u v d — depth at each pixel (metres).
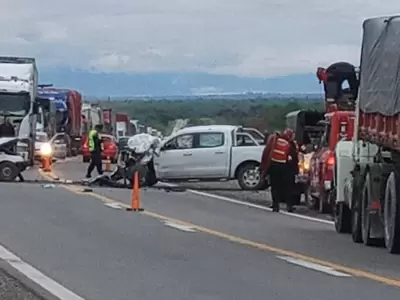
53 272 13.10
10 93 42.19
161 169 32.97
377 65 16.95
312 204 25.86
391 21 16.12
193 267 13.69
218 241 17.08
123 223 20.16
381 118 16.53
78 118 66.06
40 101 48.38
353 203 18.03
